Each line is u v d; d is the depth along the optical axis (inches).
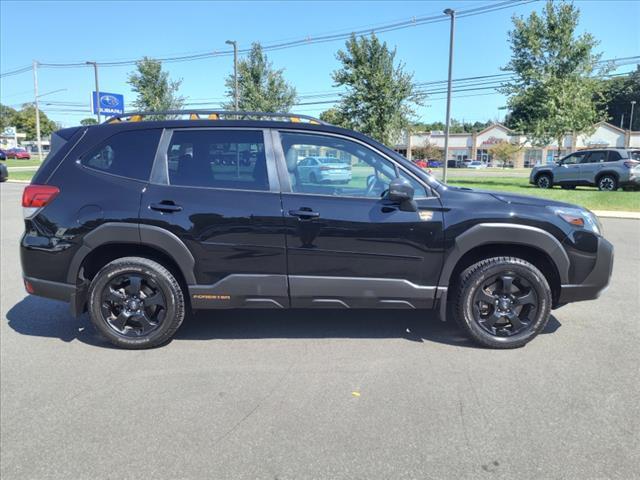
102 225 153.7
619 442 108.3
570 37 864.9
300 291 155.8
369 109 984.9
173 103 1266.0
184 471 99.8
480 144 3230.8
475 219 152.2
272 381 138.3
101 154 160.6
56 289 158.7
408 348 160.9
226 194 154.0
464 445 107.6
